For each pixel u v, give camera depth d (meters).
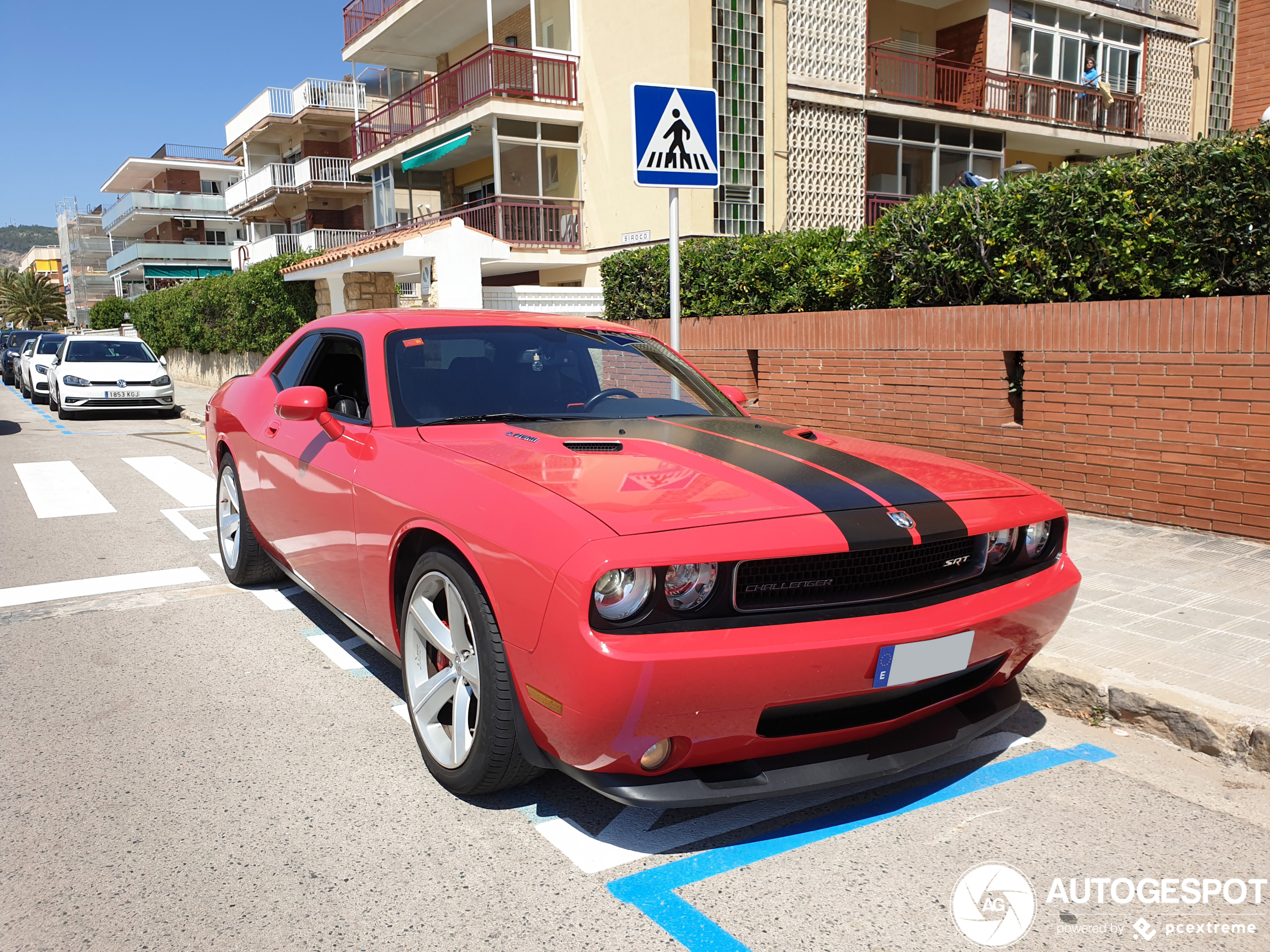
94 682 3.93
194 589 5.43
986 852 2.62
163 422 16.53
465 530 2.62
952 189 7.30
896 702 2.68
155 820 2.78
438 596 2.98
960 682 2.86
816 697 2.39
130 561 6.12
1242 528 5.47
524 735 2.58
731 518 2.43
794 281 8.90
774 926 2.27
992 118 20.89
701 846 2.65
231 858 2.57
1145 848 2.64
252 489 4.73
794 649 2.29
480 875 2.49
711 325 9.14
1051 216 6.38
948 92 21.22
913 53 21.23
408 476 3.04
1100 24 23.00
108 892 2.40
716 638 2.27
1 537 6.88
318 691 3.83
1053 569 3.02
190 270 51.88
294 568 4.31
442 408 3.51
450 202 25.61
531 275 22.02
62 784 3.01
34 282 88.50
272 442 4.33
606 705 2.22
